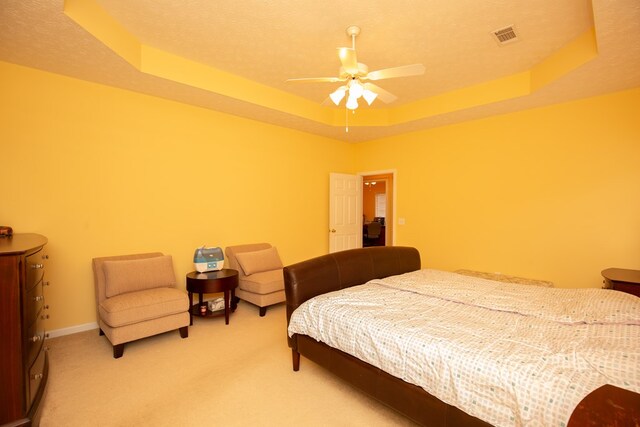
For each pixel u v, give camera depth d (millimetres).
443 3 2393
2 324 1675
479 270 4516
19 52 2703
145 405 2109
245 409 2076
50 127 3086
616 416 880
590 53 2742
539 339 1629
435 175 4973
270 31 2797
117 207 3498
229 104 3979
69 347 2932
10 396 1687
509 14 2525
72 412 2031
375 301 2338
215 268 3871
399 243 5457
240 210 4562
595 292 2242
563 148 3789
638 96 3320
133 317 2811
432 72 3582
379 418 1992
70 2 2244
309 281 2627
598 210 3568
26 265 1859
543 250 3957
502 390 1351
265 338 3193
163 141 3801
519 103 3818
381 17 2570
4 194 2875
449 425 1541
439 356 1590
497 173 4324
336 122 4996
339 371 2135
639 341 1507
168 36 2910
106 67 2965
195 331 3371
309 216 5492
